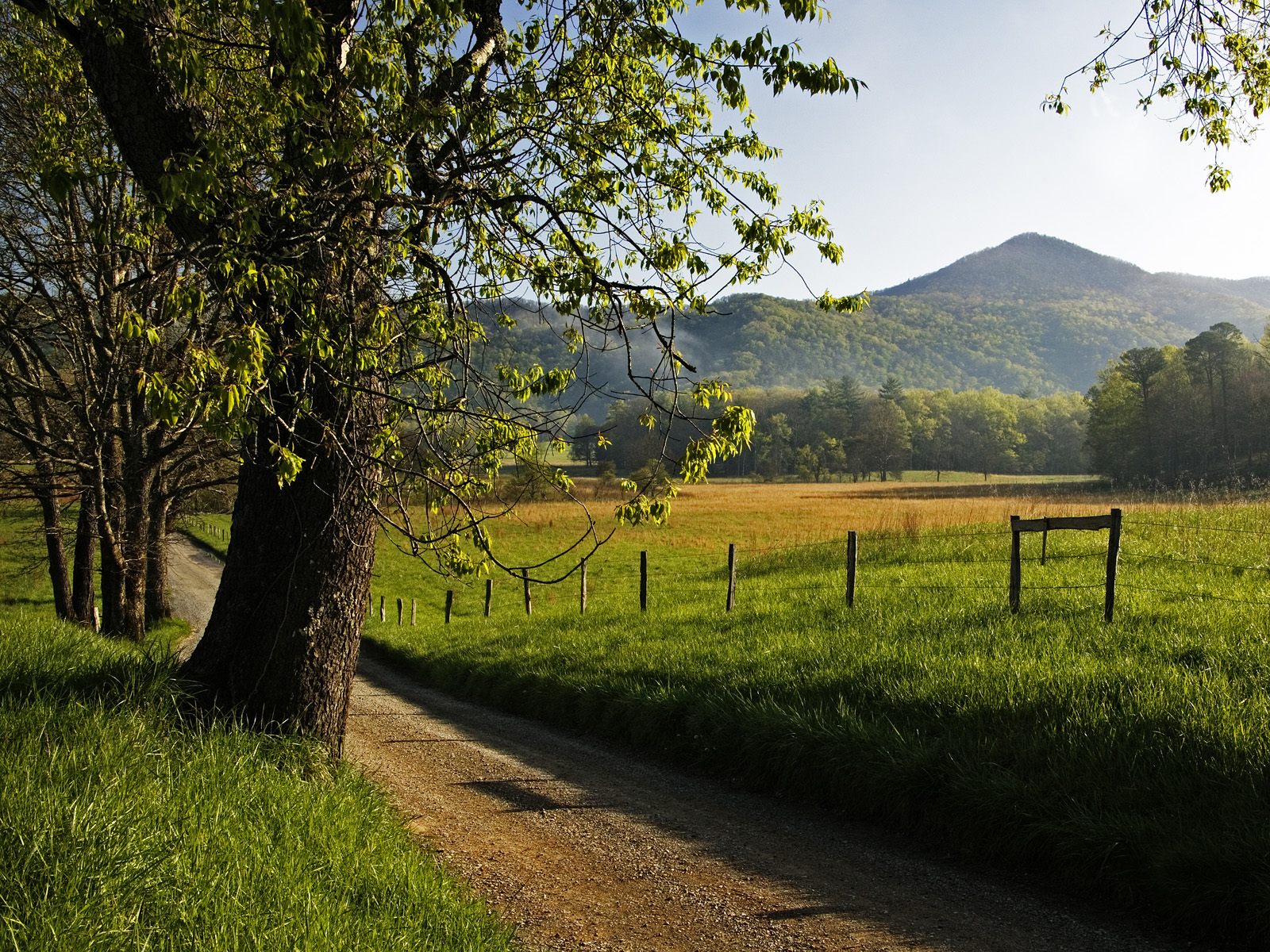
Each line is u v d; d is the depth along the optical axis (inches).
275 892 150.0
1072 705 270.8
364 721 483.8
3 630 333.7
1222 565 556.7
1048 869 220.2
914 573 647.1
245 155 212.1
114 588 611.2
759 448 5374.0
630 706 400.2
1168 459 2989.7
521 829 272.2
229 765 209.0
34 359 589.0
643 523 219.6
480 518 227.5
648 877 230.7
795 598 577.0
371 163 203.6
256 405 206.8
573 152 247.0
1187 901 183.5
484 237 246.2
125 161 228.8
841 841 255.8
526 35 259.9
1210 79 299.7
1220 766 217.6
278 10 170.9
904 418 5767.7
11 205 474.9
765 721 323.3
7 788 158.2
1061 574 558.9
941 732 282.4
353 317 209.2
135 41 213.5
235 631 251.0
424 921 163.3
